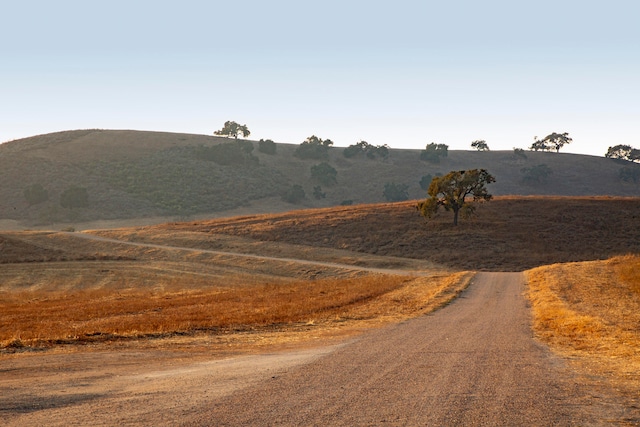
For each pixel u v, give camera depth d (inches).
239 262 3348.9
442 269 3196.4
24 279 2891.2
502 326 983.6
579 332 871.7
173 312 1348.4
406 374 525.7
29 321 1248.2
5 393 449.4
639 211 4379.9
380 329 956.6
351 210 4704.7
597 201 4665.4
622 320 1028.5
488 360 613.9
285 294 1834.4
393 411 381.1
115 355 691.4
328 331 956.0
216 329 999.0
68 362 633.0
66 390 460.8
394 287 2001.7
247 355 684.1
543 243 3732.8
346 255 3575.3
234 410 383.6
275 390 452.1
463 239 3762.3
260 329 1007.0
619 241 3799.2
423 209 3941.9
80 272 3058.6
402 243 3745.1
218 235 4183.1
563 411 383.6
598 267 2402.8
